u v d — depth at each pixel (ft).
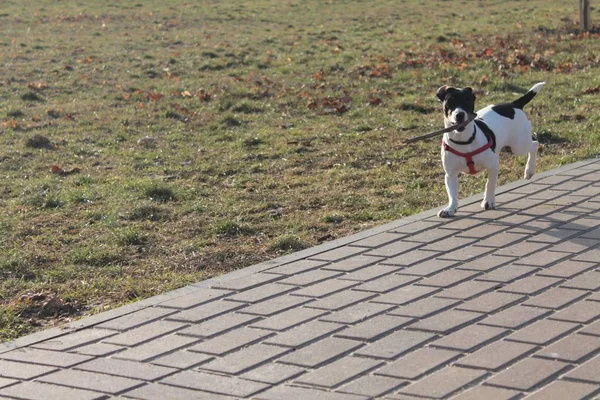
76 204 33.50
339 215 30.73
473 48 67.97
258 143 42.91
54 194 34.40
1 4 116.98
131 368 19.06
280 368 18.63
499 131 29.58
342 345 19.60
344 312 21.54
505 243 26.30
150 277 25.71
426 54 66.23
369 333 20.15
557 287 22.43
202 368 18.89
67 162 40.37
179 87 58.59
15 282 25.59
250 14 102.37
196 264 26.63
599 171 34.24
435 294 22.44
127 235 28.94
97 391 18.02
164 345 20.21
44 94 57.77
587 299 21.52
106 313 22.45
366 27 86.63
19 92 57.98
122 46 78.64
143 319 21.91
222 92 55.98
